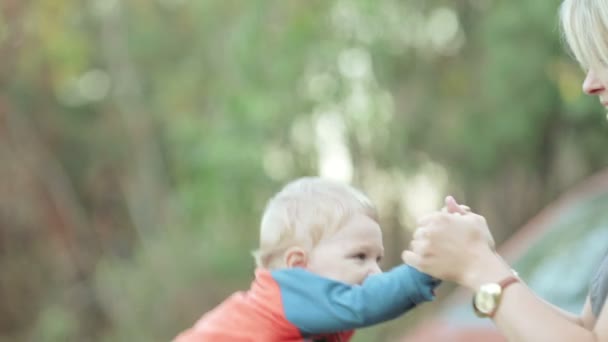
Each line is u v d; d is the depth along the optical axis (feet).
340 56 52.75
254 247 53.47
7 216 70.38
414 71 53.31
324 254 15.93
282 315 15.48
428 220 15.07
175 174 69.82
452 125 50.62
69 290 67.46
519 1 45.57
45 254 70.64
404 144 53.83
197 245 55.26
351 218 16.07
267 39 52.85
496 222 53.72
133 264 62.08
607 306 14.10
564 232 26.22
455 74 52.60
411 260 15.12
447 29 52.85
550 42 45.42
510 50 45.85
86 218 73.92
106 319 64.13
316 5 52.60
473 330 24.00
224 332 15.79
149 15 68.95
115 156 74.95
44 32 61.93
